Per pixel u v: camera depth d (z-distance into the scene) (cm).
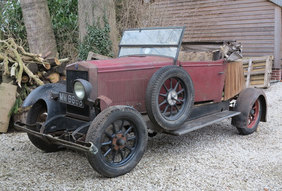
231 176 356
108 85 372
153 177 350
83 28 777
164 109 401
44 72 612
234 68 527
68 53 1013
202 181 342
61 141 340
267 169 377
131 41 477
